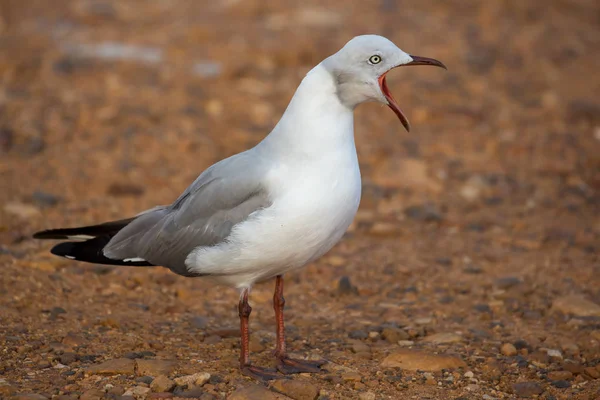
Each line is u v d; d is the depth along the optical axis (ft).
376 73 25.98
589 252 41.24
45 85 64.28
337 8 80.43
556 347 30.73
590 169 53.47
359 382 26.78
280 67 69.56
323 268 39.06
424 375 27.71
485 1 86.38
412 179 50.72
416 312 34.42
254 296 35.81
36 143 53.06
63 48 72.38
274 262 26.55
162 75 66.95
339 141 26.22
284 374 27.40
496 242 42.70
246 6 79.82
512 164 54.08
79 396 24.58
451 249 41.78
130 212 44.96
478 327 32.94
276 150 26.37
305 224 25.80
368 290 36.58
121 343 29.30
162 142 54.65
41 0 86.48
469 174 52.01
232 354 29.04
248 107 61.36
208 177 27.50
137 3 86.22
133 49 72.90
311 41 71.77
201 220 26.96
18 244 39.24
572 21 86.38
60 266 36.83
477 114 61.21
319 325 32.76
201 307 34.42
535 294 36.29
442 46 73.82
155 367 26.76
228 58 69.97
